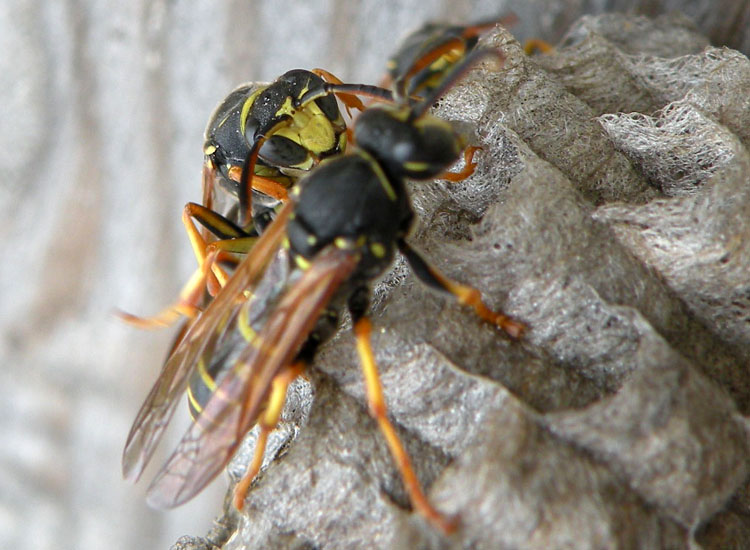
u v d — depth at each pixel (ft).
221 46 0.28
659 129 0.24
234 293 0.24
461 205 0.25
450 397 0.24
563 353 0.24
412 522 0.23
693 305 0.24
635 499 0.23
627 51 0.26
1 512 0.33
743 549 0.23
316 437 0.24
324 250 0.24
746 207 0.23
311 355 0.24
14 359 0.32
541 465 0.23
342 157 0.24
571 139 0.25
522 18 0.28
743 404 0.24
